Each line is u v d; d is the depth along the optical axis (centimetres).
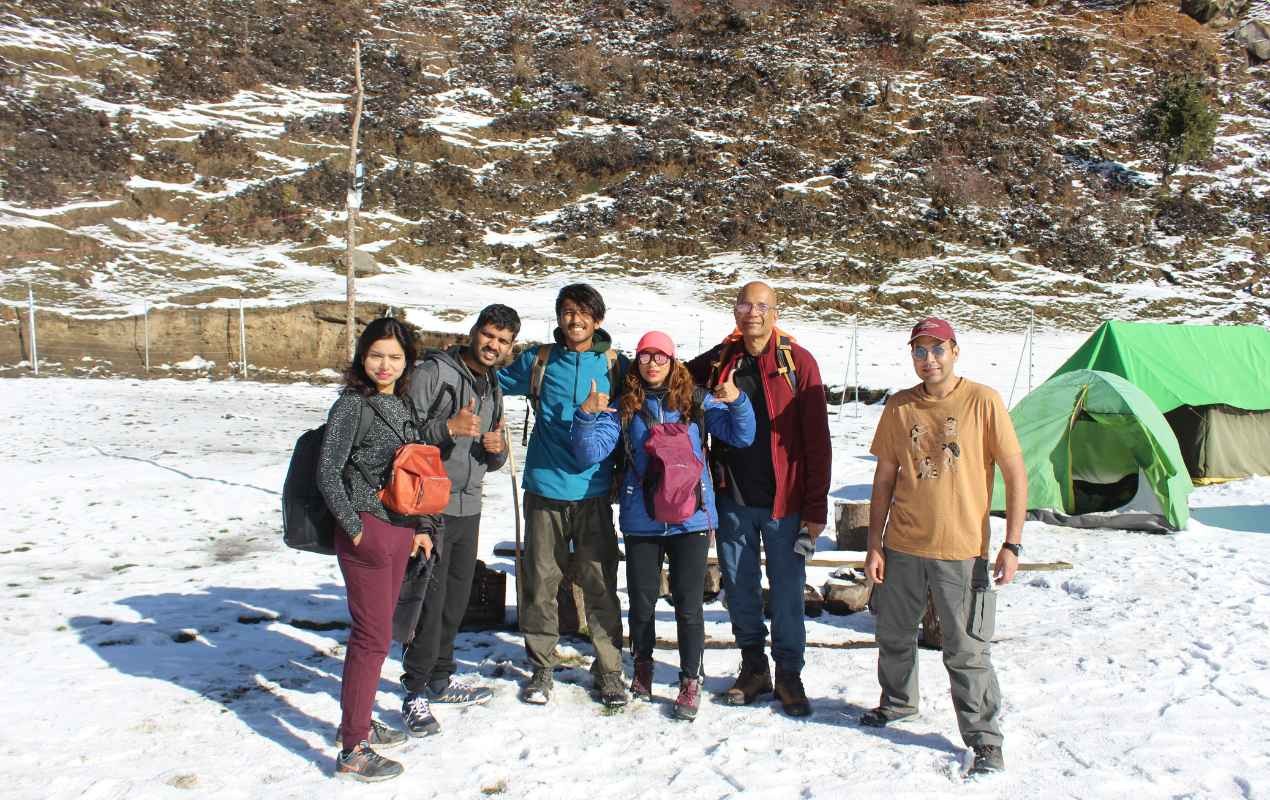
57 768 382
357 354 398
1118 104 4419
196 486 1112
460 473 448
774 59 4681
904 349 2492
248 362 2456
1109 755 410
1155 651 554
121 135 3550
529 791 371
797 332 2669
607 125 4266
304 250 3181
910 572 416
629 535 453
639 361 447
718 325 2653
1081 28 5081
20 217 2986
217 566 765
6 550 809
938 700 475
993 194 3734
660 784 379
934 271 3259
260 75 4266
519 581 474
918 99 4388
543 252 3422
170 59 4109
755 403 461
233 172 3562
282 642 564
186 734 420
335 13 4925
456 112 4309
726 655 544
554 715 450
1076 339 2723
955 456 404
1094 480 1028
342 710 386
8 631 573
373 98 4256
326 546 392
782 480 454
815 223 3509
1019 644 569
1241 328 1303
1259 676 509
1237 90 4625
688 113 4303
